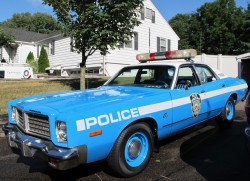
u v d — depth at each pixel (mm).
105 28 9867
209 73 6430
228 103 6945
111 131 3967
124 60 21844
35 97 4863
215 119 7035
